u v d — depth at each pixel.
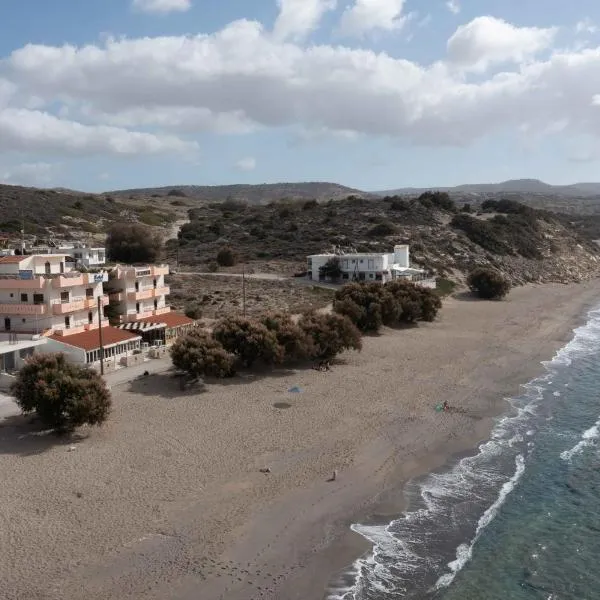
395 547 30.05
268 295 101.94
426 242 149.12
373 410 49.72
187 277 116.81
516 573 28.41
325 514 32.66
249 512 32.44
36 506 32.09
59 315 58.75
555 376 62.66
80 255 91.81
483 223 166.62
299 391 53.81
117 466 37.31
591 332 86.75
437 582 27.48
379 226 153.88
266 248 146.62
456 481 37.66
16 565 26.92
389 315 83.50
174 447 40.56
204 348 55.50
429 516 33.22
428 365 64.81
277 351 58.62
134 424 44.41
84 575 26.45
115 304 70.00
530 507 34.62
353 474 37.72
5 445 39.72
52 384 41.19
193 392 52.25
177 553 28.38
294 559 28.45
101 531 29.95
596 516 33.72
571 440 44.84
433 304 89.50
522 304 111.25
